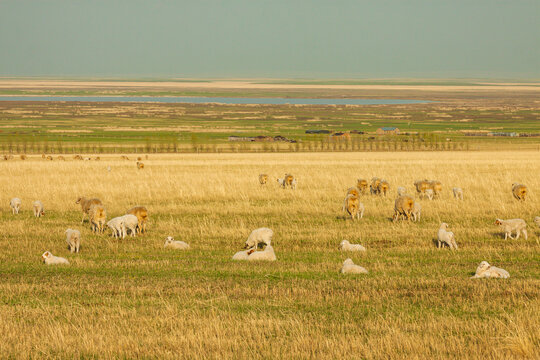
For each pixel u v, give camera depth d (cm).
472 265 6444
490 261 6694
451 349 3731
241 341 3928
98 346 3850
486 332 4012
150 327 4234
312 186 14300
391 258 6906
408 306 4725
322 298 4956
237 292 5188
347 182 14812
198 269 6244
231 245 7912
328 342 3856
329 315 4512
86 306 4800
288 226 9250
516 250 7288
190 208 10944
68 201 11806
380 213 10288
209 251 7494
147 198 12175
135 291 5222
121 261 6781
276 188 13788
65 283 5634
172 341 3919
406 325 4200
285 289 5253
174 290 5253
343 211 10350
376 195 12688
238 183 14575
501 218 9681
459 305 4716
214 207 11075
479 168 18662
